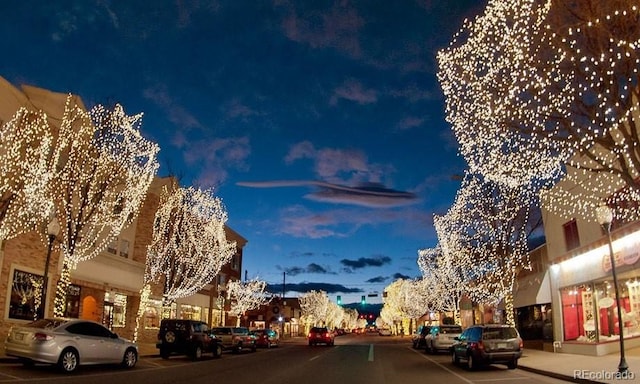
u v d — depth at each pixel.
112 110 23.73
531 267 30.95
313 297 97.31
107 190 24.86
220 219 36.78
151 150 25.36
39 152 20.94
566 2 10.65
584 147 11.67
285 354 33.94
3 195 20.08
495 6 11.35
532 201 27.44
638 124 16.00
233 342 34.50
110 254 31.67
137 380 16.17
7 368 16.61
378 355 32.38
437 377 18.41
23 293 23.53
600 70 10.80
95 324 18.81
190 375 18.52
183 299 43.91
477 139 13.47
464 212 29.67
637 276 21.64
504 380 17.12
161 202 35.34
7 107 22.23
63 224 25.58
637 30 10.30
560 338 27.25
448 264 35.66
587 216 23.45
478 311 46.81
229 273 55.72
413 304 72.12
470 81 12.32
